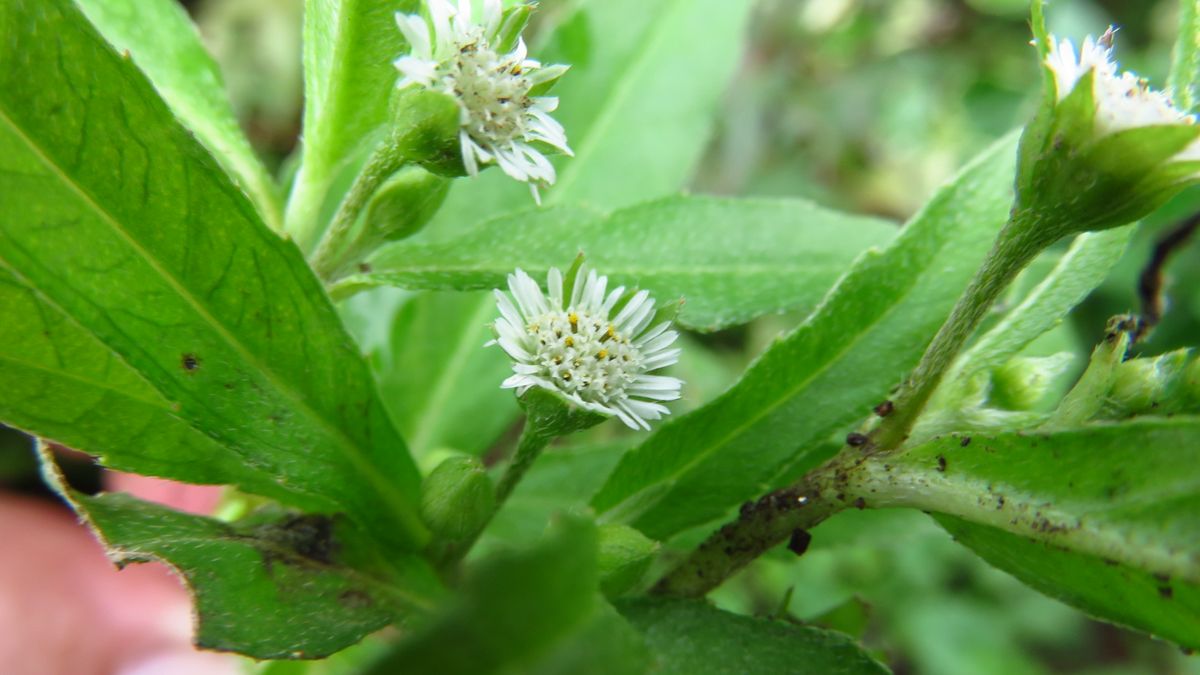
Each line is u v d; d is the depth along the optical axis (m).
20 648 0.11
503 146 0.05
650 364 0.05
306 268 0.05
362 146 0.05
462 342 0.08
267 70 0.15
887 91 0.16
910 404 0.05
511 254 0.06
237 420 0.05
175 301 0.05
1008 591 0.15
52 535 0.12
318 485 0.05
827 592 0.13
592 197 0.08
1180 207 0.09
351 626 0.05
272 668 0.07
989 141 0.16
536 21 0.11
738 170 0.14
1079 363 0.13
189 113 0.06
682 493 0.05
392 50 0.05
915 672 0.15
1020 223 0.05
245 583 0.05
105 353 0.05
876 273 0.05
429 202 0.05
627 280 0.06
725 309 0.06
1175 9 0.17
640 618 0.05
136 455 0.05
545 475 0.07
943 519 0.05
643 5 0.08
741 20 0.08
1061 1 0.17
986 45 0.17
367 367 0.05
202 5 0.16
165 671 0.11
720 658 0.05
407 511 0.05
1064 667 0.16
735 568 0.05
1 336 0.05
